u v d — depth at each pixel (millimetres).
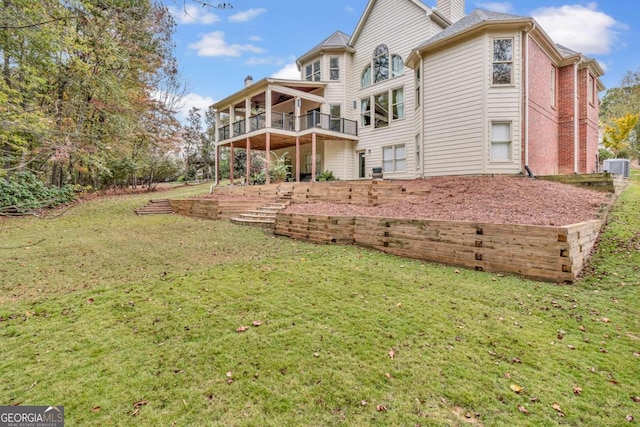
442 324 3375
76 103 10477
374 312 3654
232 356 2830
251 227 9312
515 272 4793
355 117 17906
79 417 2160
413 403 2287
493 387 2445
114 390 2412
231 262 5730
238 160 30109
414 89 14188
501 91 10391
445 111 11445
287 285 4504
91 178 19172
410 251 5895
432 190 9094
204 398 2336
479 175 10406
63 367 2676
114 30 11555
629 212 7004
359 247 6680
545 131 11766
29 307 3803
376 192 9523
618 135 23750
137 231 8750
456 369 2652
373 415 2178
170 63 18453
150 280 4766
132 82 15523
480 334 3180
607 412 2213
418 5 14727
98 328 3314
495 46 10438
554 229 4465
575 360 2770
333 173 18047
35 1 6453
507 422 2125
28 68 7836
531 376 2570
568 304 3795
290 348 2945
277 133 16188
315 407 2252
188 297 4102
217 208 10727
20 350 2916
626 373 2604
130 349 2939
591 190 8406
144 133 18391
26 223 9609
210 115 32219
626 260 4910
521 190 8023
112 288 4434
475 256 5156
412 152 15094
